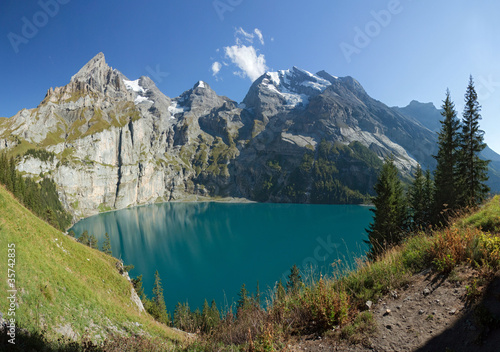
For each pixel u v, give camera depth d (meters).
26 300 14.64
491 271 6.32
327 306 7.17
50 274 19.38
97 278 29.19
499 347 4.38
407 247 10.20
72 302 18.67
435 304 6.28
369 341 5.87
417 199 49.75
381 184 39.41
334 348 6.07
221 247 128.12
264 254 112.44
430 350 5.05
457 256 7.51
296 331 7.32
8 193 27.34
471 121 38.00
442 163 42.19
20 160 186.25
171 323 48.00
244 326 8.65
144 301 48.97
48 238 26.73
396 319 6.31
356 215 194.62
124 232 163.00
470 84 38.03
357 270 9.41
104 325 19.64
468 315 5.43
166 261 107.94
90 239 107.50
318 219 187.38
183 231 165.25
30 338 10.11
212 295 73.75
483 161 37.47
